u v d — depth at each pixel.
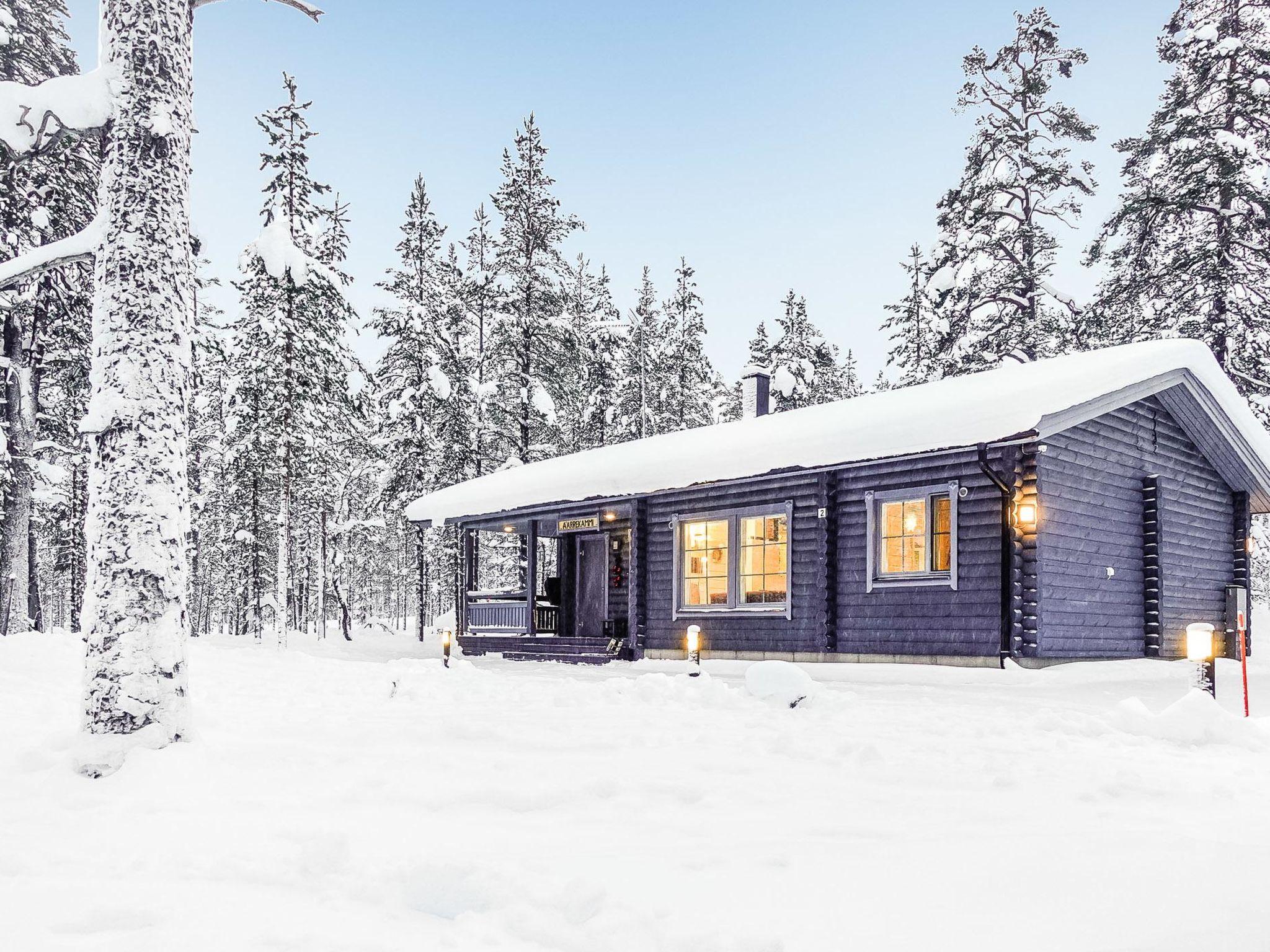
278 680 11.80
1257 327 22.22
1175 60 24.53
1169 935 2.61
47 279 18.17
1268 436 15.48
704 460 15.89
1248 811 4.31
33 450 21.38
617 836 3.91
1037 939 2.61
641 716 7.73
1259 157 22.72
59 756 5.99
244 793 4.98
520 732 6.59
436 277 34.31
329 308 25.97
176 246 6.66
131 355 6.39
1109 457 13.97
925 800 4.52
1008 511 12.28
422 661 14.45
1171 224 23.48
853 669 13.66
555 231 31.33
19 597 19.47
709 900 3.01
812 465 13.98
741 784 4.91
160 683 6.06
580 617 21.23
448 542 31.19
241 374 25.92
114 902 3.20
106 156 6.60
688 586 17.14
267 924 2.98
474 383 31.64
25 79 18.30
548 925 2.86
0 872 3.66
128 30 6.60
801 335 41.16
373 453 34.19
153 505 6.26
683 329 41.88
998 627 12.42
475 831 4.05
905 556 13.82
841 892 3.06
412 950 2.75
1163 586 14.71
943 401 13.30
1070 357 15.44
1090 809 4.32
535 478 20.09
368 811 4.49
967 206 27.41
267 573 39.78
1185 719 6.60
